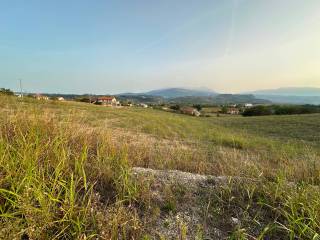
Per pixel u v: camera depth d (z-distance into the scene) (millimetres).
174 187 2988
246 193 3012
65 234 1912
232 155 5523
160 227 2260
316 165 4355
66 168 2652
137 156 4234
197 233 2156
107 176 2828
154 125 18500
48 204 1981
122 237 2029
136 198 2596
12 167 2287
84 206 2188
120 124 14570
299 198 2674
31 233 1773
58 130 3564
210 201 2791
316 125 29953
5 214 1780
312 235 2186
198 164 4594
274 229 2389
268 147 12328
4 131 3164
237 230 2254
